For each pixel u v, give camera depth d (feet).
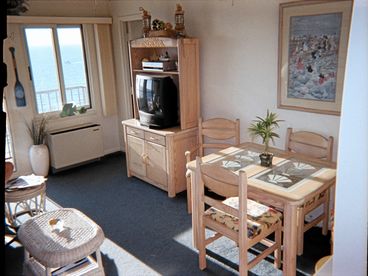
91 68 16.17
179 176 12.53
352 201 2.45
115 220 10.91
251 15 10.61
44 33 14.58
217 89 12.26
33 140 14.73
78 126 15.98
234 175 6.75
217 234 8.52
